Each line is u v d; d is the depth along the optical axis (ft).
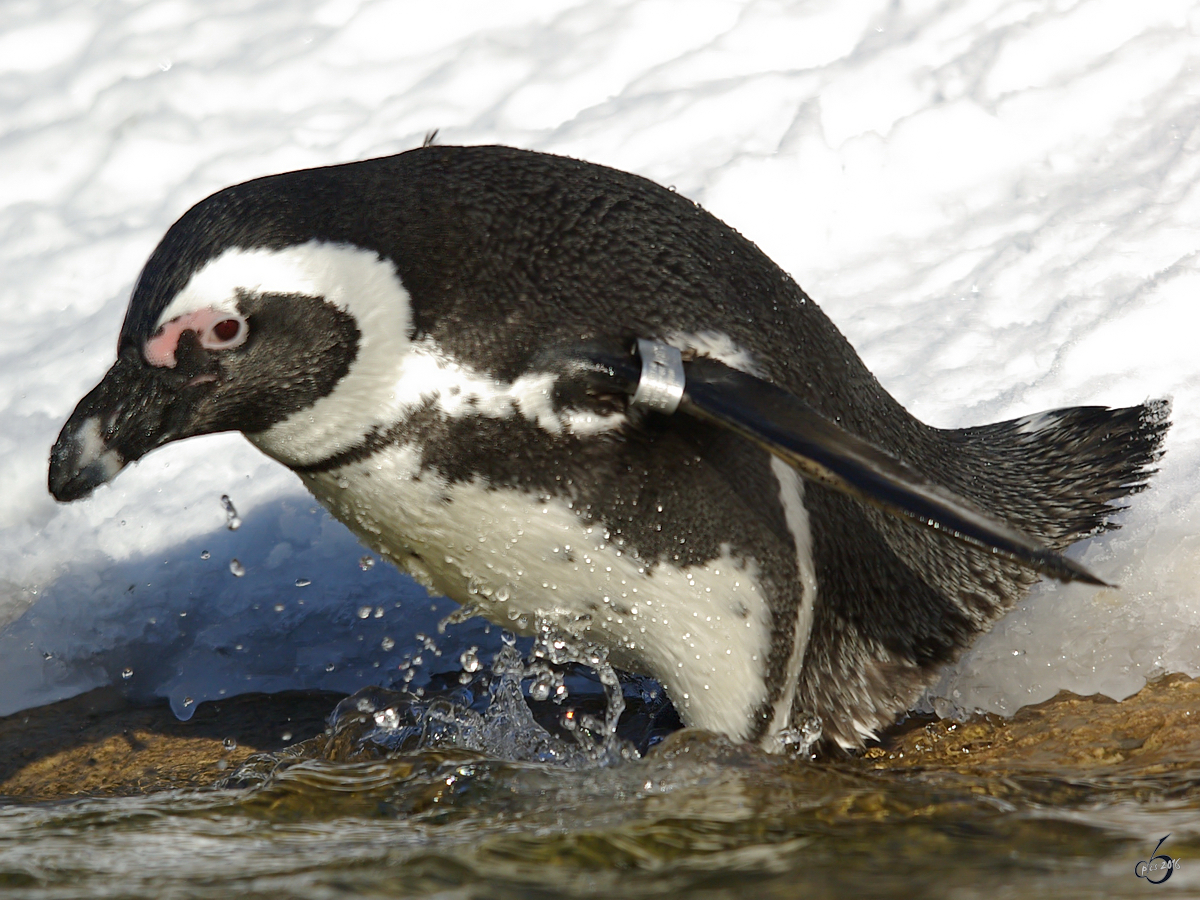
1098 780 22.89
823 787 23.30
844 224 42.75
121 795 27.71
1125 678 27.55
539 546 24.71
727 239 26.43
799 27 49.83
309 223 24.39
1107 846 19.83
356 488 25.23
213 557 34.58
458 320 24.12
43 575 35.06
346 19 54.75
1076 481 30.71
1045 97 45.16
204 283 23.84
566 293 24.40
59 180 50.06
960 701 27.71
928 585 27.99
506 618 26.84
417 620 32.76
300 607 33.22
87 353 42.09
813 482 25.73
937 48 48.03
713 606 24.68
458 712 28.27
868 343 37.86
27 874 21.06
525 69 50.90
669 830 21.42
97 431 23.93
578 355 23.80
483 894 19.38
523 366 23.98
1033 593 29.22
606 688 28.40
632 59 50.47
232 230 24.16
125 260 45.96
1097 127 44.29
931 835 20.62
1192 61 45.68
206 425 24.61
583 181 25.80
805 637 25.41
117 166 49.67
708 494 24.23
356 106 51.01
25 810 24.23
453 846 21.24
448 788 23.98
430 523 25.13
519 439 23.97
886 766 25.46
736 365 24.62
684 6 51.70
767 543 24.59
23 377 41.60
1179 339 35.12
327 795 24.14
